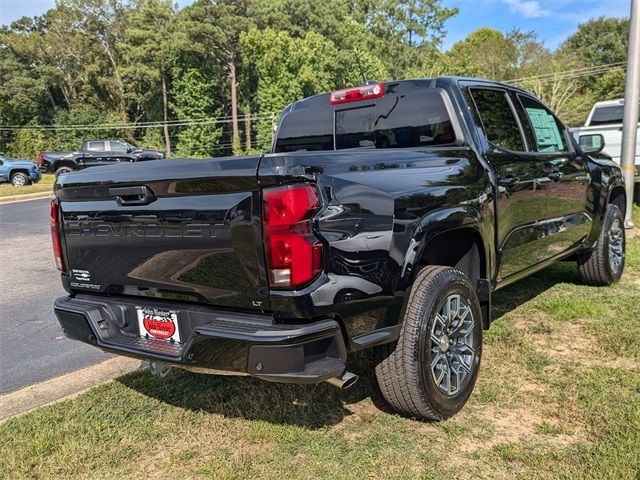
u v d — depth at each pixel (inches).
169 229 98.9
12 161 915.4
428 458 101.6
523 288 208.4
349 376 94.5
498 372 135.4
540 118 170.9
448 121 137.2
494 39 2353.6
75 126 2271.2
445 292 112.0
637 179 368.8
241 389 133.0
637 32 289.0
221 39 2170.3
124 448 110.3
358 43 2251.5
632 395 119.6
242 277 91.8
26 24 2539.4
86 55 2385.6
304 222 87.6
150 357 102.0
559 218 167.8
